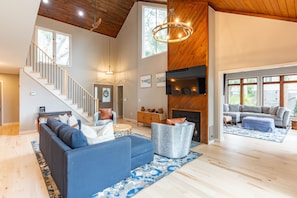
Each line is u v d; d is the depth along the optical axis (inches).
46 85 223.6
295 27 127.0
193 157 130.0
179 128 125.3
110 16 295.6
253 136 196.9
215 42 177.5
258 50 147.1
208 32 167.0
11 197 78.8
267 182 93.3
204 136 170.6
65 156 70.1
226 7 161.3
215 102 179.0
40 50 232.5
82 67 302.2
